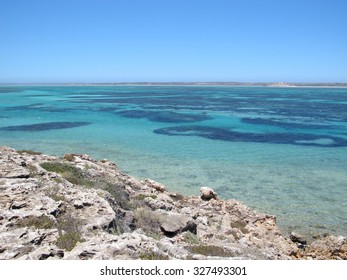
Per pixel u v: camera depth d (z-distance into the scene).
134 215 16.34
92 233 11.44
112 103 119.62
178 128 62.12
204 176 32.59
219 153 42.34
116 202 16.92
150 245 10.30
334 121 72.94
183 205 22.89
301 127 64.31
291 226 22.16
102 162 28.67
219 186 29.73
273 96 174.25
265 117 79.69
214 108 102.12
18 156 21.55
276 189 29.25
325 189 29.41
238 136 54.47
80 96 165.75
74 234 10.80
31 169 18.33
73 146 45.16
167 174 32.94
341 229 21.77
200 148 45.25
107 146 45.69
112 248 9.54
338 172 34.66
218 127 63.75
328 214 24.09
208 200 25.05
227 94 195.38
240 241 17.69
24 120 70.12
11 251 9.27
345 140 51.50
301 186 30.14
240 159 39.50
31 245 9.73
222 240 17.17
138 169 34.47
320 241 19.19
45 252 9.08
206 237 16.89
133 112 88.56
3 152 22.77
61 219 12.30
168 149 44.34
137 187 23.91
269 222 21.78
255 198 27.03
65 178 19.02
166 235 15.73
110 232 12.54
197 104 117.31
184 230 16.00
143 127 62.94
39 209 12.48
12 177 15.98
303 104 119.44
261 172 34.31
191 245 13.89
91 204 13.95
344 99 148.75
